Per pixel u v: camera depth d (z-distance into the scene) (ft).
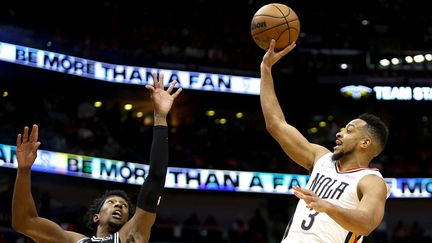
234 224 64.18
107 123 65.10
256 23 17.20
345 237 14.17
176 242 57.72
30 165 16.19
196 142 68.39
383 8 77.77
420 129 72.08
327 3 77.10
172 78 66.39
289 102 70.44
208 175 64.13
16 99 59.41
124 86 64.75
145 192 15.78
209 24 74.28
